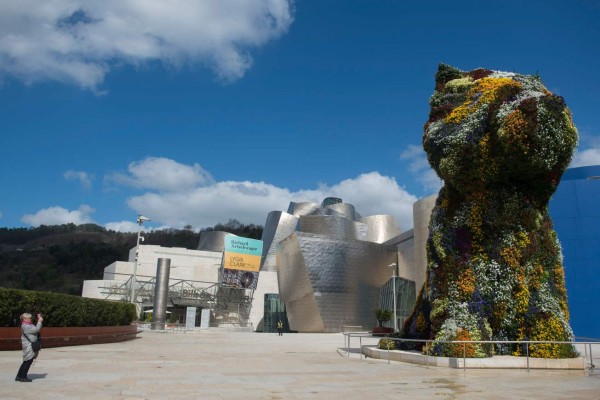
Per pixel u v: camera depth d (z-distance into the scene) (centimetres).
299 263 6450
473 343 1550
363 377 1320
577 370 1495
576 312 3372
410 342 1919
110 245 16838
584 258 3422
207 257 8381
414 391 1072
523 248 1653
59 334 2264
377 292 6838
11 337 1906
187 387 1083
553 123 1538
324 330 6250
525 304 1614
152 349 2384
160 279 5931
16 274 13488
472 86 1839
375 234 9412
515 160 1603
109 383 1116
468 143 1669
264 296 7456
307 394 1012
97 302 2700
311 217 8300
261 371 1455
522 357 1522
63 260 14650
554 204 3569
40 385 1059
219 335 4478
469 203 1741
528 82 1767
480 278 1662
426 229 5953
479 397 994
